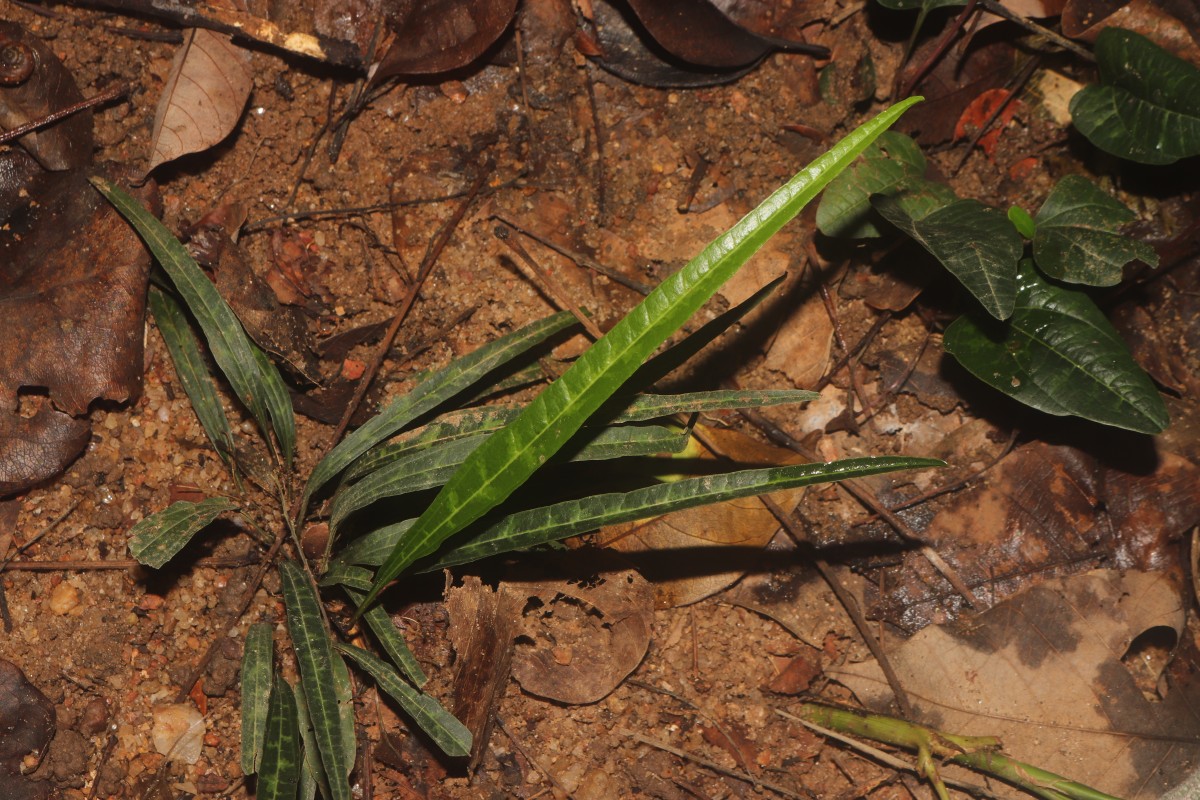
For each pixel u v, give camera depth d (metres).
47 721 0.84
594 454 0.82
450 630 0.83
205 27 0.86
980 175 0.90
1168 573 0.87
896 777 0.86
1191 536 0.87
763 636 0.87
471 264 0.88
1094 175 0.89
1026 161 0.90
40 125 0.84
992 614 0.86
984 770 0.85
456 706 0.83
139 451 0.85
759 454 0.87
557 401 0.78
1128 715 0.85
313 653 0.82
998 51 0.89
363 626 0.85
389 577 0.81
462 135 0.89
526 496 0.85
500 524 0.82
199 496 0.86
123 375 0.85
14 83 0.84
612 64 0.89
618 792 0.86
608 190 0.89
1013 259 0.84
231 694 0.85
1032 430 0.88
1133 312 0.89
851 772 0.86
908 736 0.85
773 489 0.79
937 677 0.86
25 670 0.84
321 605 0.83
